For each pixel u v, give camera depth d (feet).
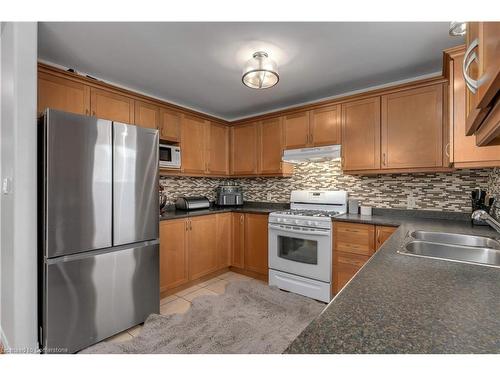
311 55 7.12
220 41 6.42
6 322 6.15
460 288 2.55
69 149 5.76
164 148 9.74
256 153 11.71
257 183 12.91
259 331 6.68
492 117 2.33
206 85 9.20
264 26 5.85
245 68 6.89
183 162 10.50
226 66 7.73
